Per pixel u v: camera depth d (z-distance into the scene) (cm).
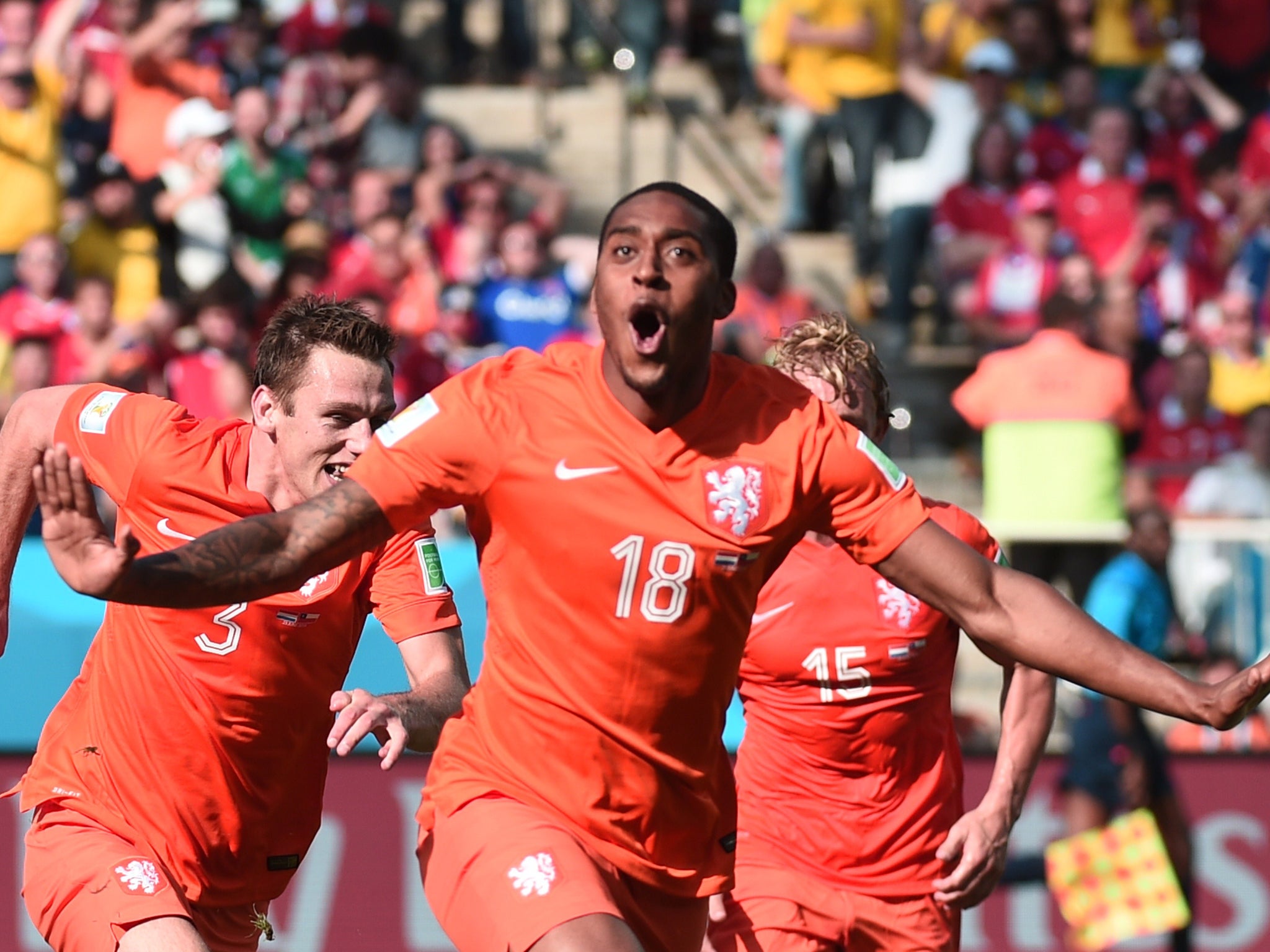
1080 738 2498
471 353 3466
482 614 2633
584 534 1093
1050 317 3128
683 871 1187
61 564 1009
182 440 1313
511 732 1156
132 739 1316
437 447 1098
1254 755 2617
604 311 1070
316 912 2525
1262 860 2598
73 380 3234
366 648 2589
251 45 4197
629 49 4575
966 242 3819
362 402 1284
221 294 3188
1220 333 3628
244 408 3088
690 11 4919
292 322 1302
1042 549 3091
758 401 1123
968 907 1515
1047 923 2592
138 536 1316
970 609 1097
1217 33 4191
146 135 3806
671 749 1141
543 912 1088
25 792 1362
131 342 3250
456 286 3569
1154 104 4128
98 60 3888
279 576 1055
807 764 1512
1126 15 4150
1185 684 1045
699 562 1091
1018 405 3097
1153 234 3753
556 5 5300
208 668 1291
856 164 3969
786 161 4247
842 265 4262
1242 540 2931
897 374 3834
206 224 3603
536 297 3588
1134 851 2311
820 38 3997
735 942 1505
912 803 1511
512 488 1101
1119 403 3084
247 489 1304
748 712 1545
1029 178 3953
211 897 1352
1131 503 2680
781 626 1495
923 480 3678
